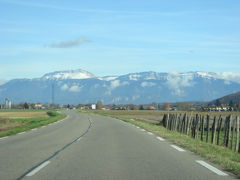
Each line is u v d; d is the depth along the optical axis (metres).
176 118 37.31
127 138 24.66
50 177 10.84
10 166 12.89
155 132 30.53
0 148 18.70
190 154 16.08
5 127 40.81
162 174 11.27
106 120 61.00
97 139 23.94
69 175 11.13
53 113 104.50
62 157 15.16
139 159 14.51
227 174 11.31
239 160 14.39
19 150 17.78
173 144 20.55
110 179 10.51
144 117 90.19
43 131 32.75
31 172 11.69
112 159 14.51
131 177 10.79
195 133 29.55
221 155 15.71
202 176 10.98
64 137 25.78
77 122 52.91
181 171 11.80
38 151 17.33
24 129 34.84
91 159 14.54
